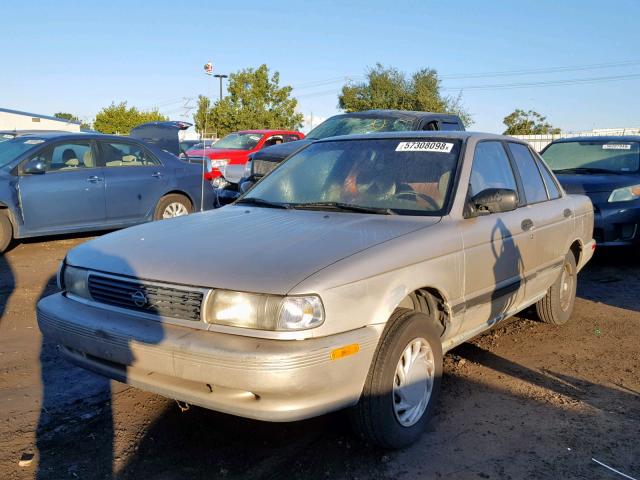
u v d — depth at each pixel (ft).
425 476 10.24
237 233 11.53
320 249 10.38
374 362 10.19
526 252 14.89
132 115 156.76
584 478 10.24
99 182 28.71
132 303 10.39
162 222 13.26
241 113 116.98
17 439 11.30
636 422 12.23
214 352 9.05
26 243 29.55
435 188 13.06
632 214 25.58
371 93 129.90
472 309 12.82
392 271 10.45
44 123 120.47
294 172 15.11
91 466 10.43
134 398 13.05
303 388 9.02
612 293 22.49
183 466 10.46
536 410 12.71
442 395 13.35
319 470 10.36
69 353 11.32
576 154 30.17
